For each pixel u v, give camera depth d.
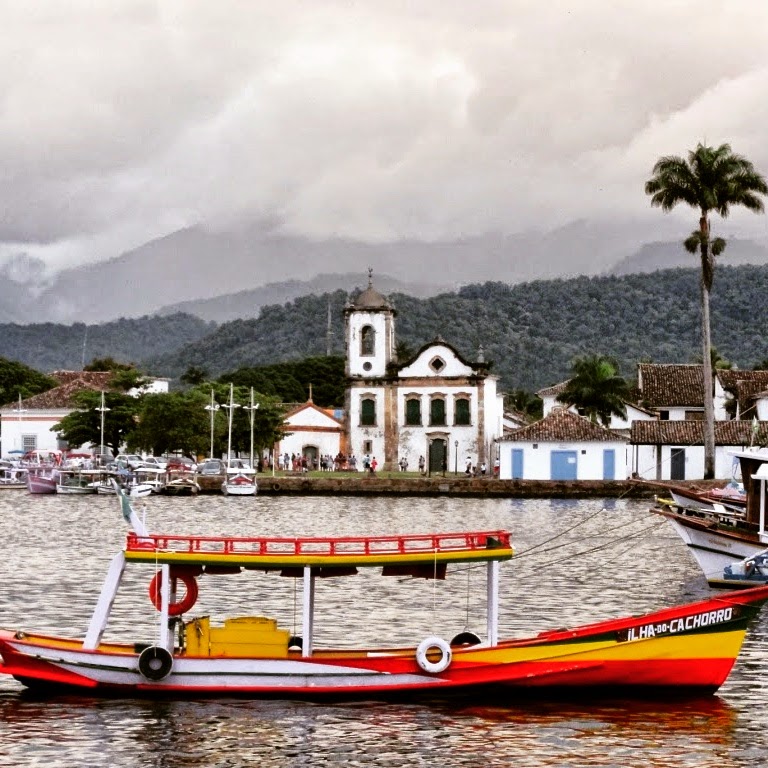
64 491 146.75
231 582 62.97
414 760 32.94
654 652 38.84
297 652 40.03
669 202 128.62
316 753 33.44
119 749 33.59
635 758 33.19
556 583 65.44
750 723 36.38
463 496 142.88
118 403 169.62
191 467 160.00
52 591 60.66
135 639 47.94
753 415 159.25
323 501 134.25
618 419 170.50
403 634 49.69
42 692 38.72
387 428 169.00
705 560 64.75
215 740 34.38
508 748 33.94
